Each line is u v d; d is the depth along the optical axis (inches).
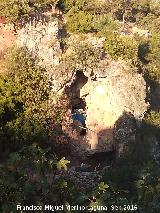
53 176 883.4
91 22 1301.7
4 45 1114.7
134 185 948.0
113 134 1168.2
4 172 813.9
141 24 1785.2
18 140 996.6
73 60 1134.4
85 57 1144.2
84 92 1214.3
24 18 1140.5
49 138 1059.9
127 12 1700.3
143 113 1185.4
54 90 1123.9
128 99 1167.0
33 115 1044.5
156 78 1449.3
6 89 1040.8
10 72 1064.2
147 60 1489.9
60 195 832.9
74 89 1205.1
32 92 1068.5
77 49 1142.3
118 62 1182.9
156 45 1555.1
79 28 1255.5
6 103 1021.2
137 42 1376.7
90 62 1147.9
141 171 967.6
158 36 1626.5
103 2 1549.0
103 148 1166.3
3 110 1002.7
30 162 853.8
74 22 1273.4
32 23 1159.0
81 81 1205.1
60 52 1144.2
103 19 1362.0
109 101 1184.2
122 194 920.9
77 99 1229.7
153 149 1187.3
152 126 1214.3
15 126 1003.3
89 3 1443.2
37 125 1034.1
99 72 1163.9
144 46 1529.3
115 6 1600.6
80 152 1142.3
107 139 1172.5
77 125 1189.7
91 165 1134.4
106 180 1002.1
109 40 1195.9
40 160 855.7
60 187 837.8
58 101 1117.7
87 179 1031.0
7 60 1079.6
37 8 1210.6
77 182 999.0
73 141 1139.9
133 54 1212.5
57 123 1095.0
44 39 1136.8
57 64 1128.8
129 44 1223.5
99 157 1171.9
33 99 1069.1
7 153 971.9
